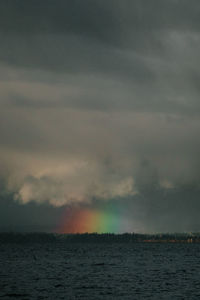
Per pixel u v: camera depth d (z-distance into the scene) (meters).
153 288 99.50
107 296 86.69
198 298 84.19
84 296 86.69
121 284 107.62
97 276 129.75
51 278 122.44
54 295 87.81
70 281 114.31
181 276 130.62
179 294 89.56
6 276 127.75
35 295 87.75
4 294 89.00
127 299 82.94
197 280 118.50
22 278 121.88
